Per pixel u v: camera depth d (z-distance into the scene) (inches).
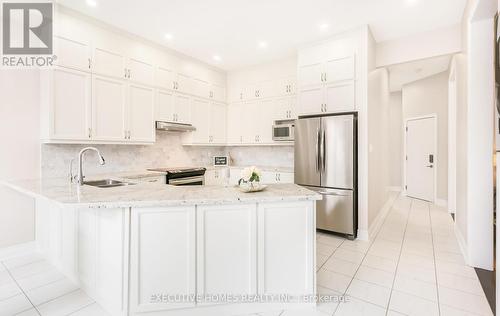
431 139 217.5
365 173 133.3
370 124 139.3
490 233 99.0
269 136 184.2
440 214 181.6
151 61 149.3
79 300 80.4
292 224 75.7
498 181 65.0
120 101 133.8
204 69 185.0
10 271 98.7
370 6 112.6
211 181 184.1
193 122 176.6
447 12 117.3
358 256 112.7
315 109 149.3
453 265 103.3
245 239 73.4
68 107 114.5
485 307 75.7
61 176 123.1
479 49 97.7
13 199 111.4
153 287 68.8
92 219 79.0
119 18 121.4
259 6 112.0
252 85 192.1
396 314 73.2
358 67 134.6
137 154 156.7
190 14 118.3
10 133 109.2
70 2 107.8
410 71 199.2
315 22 126.6
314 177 142.3
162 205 67.5
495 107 71.1
